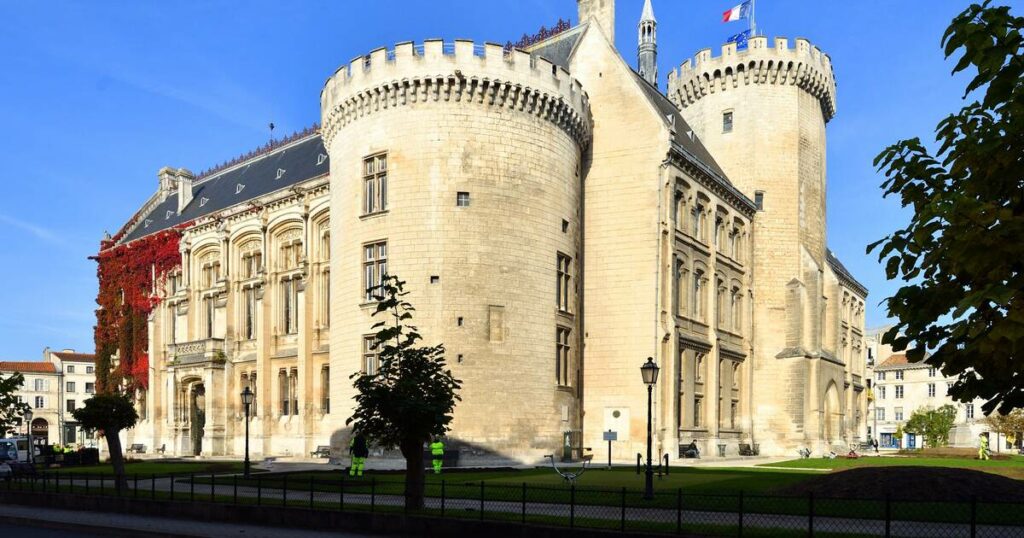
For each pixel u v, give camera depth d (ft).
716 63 188.55
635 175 146.72
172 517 75.46
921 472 73.56
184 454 188.44
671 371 142.51
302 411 162.61
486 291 123.75
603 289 146.92
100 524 68.95
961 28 30.55
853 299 263.90
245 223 183.62
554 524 56.39
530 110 130.93
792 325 180.55
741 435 173.68
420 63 125.80
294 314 172.24
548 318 130.62
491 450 120.57
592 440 144.25
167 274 207.10
